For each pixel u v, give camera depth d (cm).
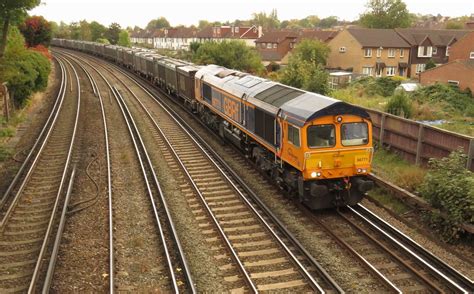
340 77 4450
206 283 918
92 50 7169
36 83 3019
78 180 1528
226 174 1628
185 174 1603
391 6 8581
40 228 1178
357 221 1227
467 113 2802
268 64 6694
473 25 8625
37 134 2148
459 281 918
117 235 1124
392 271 962
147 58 4100
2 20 2347
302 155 1193
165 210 1248
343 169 1222
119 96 3309
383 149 1736
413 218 1243
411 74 6031
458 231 1088
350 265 989
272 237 1121
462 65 3688
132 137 2100
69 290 891
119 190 1441
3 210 1273
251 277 935
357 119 1209
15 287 908
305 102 1273
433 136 1455
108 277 932
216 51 5291
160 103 3091
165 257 1013
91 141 2056
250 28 9819
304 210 1280
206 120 2384
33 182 1516
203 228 1180
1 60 2411
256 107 1539
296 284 909
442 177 1156
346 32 5862
